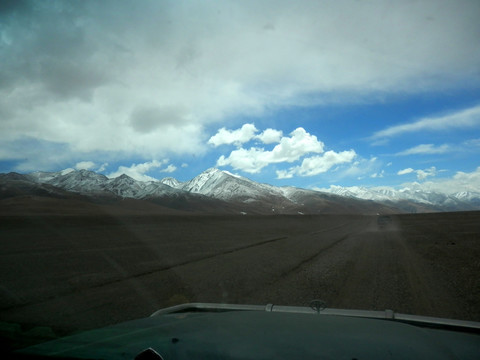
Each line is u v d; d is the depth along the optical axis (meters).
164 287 10.67
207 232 34.88
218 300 9.09
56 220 44.94
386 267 14.30
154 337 2.58
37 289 10.34
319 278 12.03
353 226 55.69
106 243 23.20
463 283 10.88
